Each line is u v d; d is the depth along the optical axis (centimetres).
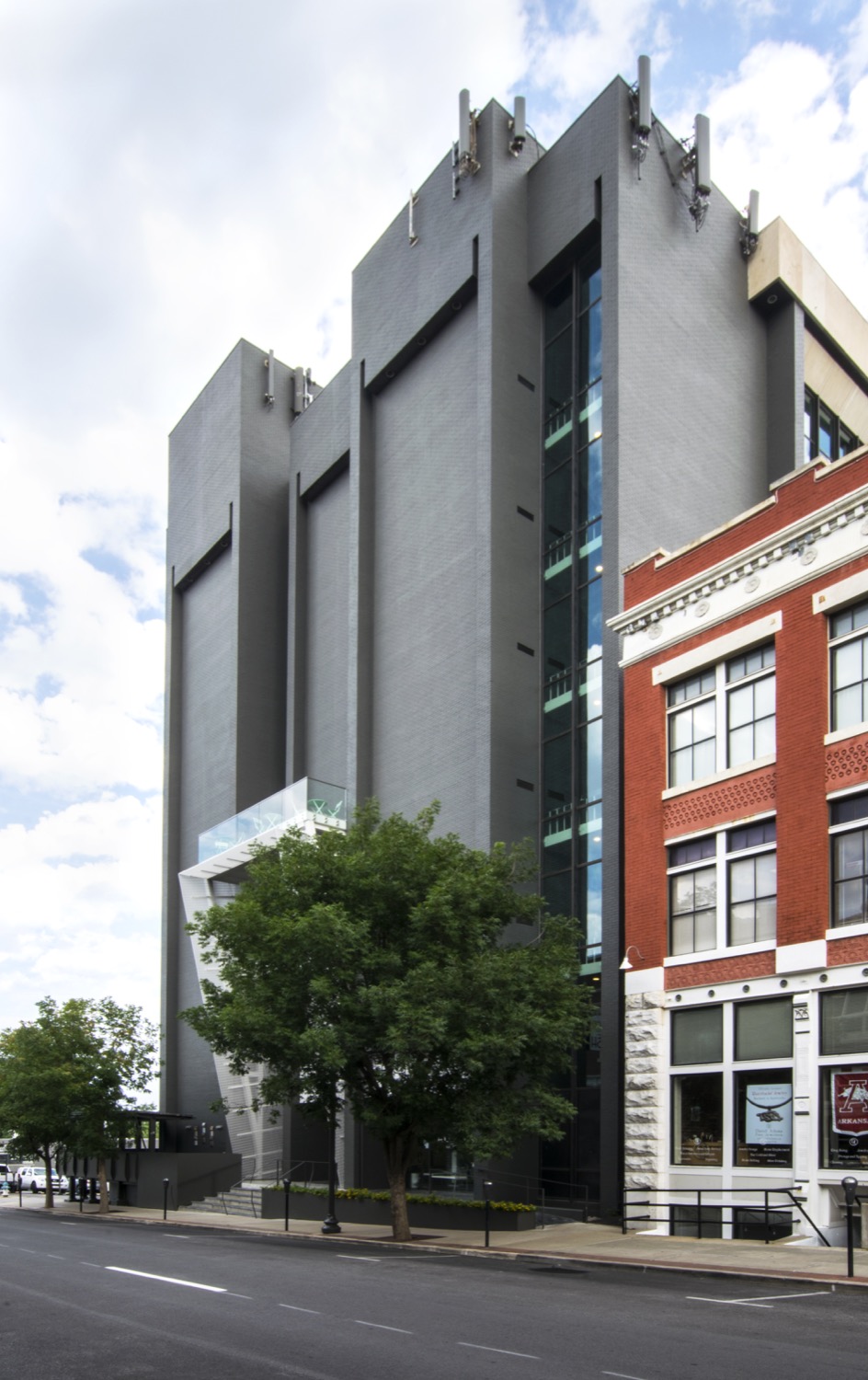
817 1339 1258
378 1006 2506
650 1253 2206
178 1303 1549
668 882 2861
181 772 6331
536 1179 3444
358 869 2773
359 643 4559
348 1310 1459
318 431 5512
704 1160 2642
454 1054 2492
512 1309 1470
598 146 3906
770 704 2659
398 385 4684
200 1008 2922
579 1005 2828
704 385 3978
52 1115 4994
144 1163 5197
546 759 3856
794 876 2489
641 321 3775
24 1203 6072
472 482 4128
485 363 4034
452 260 4306
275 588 5847
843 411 4638
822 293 4388
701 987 2697
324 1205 3600
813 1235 2291
